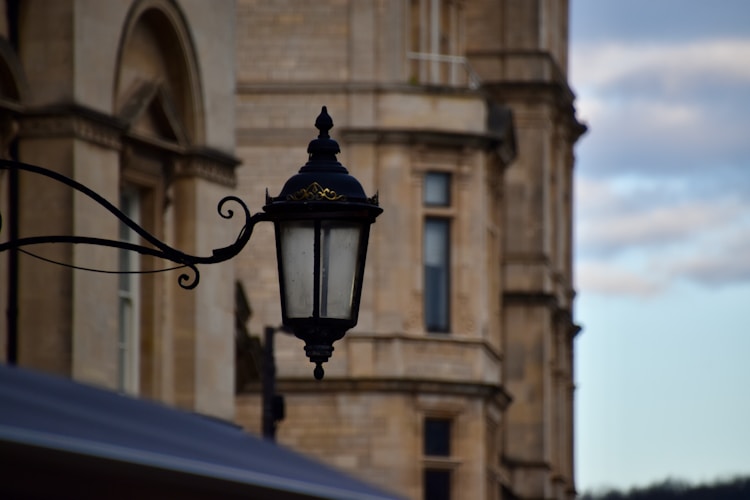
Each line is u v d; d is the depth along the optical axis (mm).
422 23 88188
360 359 85188
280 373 84875
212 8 50594
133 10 46594
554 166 108812
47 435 17891
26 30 44062
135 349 48688
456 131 85938
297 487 19844
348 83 85562
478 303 86812
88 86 44594
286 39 85750
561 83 107438
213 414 50812
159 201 48750
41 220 43938
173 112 48781
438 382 85688
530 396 104375
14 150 44062
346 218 26938
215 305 50844
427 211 86188
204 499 19234
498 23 104688
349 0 86125
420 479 85375
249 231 26984
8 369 19969
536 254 104500
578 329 116188
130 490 18688
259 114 85375
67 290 43906
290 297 26984
